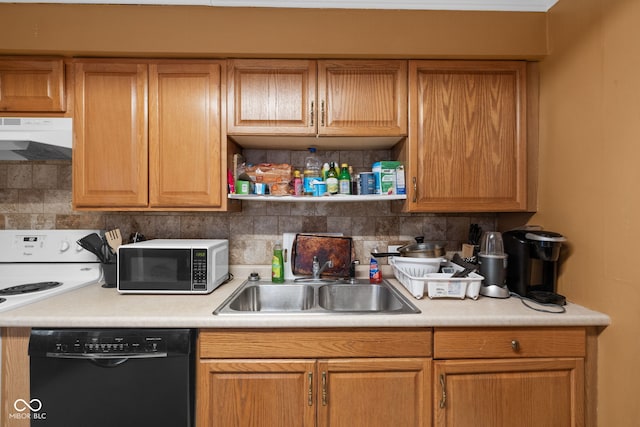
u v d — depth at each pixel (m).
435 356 1.15
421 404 1.15
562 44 1.36
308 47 1.44
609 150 1.13
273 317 1.13
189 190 1.47
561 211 1.37
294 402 1.14
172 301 1.33
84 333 1.11
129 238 1.77
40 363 1.11
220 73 1.48
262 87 1.48
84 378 1.11
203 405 1.13
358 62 1.48
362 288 1.63
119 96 1.46
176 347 1.11
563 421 1.17
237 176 1.61
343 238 1.75
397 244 1.80
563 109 1.35
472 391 1.16
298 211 1.80
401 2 1.44
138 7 1.42
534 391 1.17
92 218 1.77
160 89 1.47
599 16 1.17
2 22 1.39
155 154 1.47
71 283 1.57
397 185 1.55
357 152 1.81
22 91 1.44
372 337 1.15
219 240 1.67
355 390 1.14
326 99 1.48
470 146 1.49
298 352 1.14
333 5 1.44
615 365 1.11
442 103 1.49
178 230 1.78
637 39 1.03
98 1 1.40
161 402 1.11
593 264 1.20
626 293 1.08
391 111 1.49
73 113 1.46
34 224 1.75
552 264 1.35
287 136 1.51
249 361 1.14
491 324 1.14
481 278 1.34
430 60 1.49
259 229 1.80
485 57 1.47
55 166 1.75
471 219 1.79
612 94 1.12
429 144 1.48
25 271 1.63
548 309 1.22
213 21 1.42
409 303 1.29
